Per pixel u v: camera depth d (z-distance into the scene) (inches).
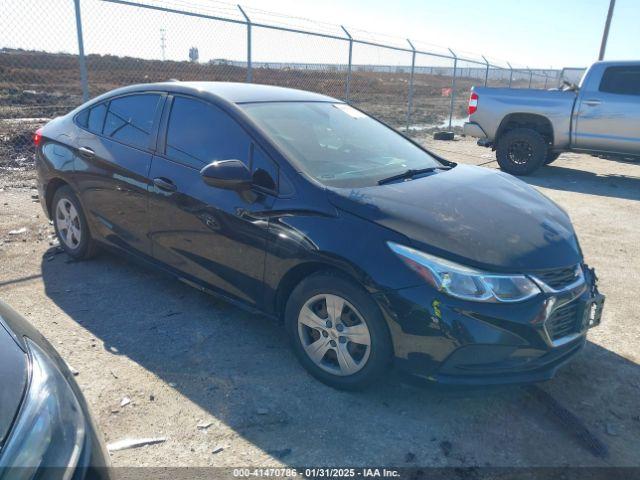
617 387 129.3
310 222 119.2
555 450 107.0
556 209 140.3
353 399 119.5
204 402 116.3
